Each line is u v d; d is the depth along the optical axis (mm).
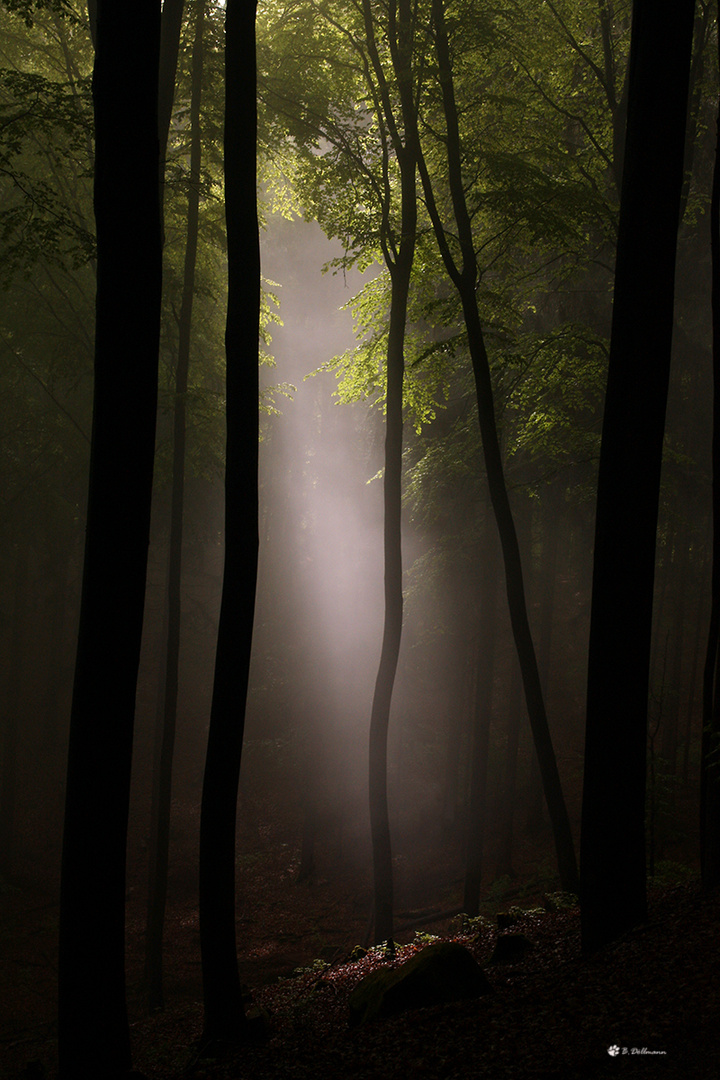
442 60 10336
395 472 10617
